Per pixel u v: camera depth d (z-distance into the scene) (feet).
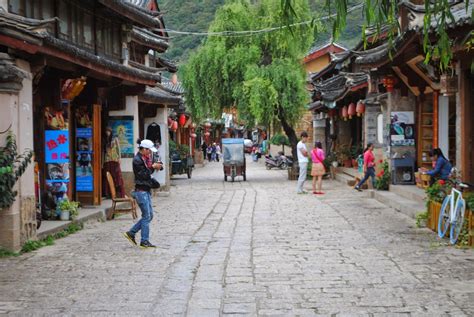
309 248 32.63
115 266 28.19
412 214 44.42
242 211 51.52
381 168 64.69
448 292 22.72
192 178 102.58
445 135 51.93
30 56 32.58
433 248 31.91
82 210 45.93
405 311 20.33
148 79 54.08
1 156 29.25
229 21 89.35
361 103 72.33
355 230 38.96
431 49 24.88
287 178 97.91
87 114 48.39
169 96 72.02
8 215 30.53
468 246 32.01
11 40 28.07
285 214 48.62
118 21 54.29
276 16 85.66
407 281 24.58
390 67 53.01
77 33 45.03
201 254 31.22
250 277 25.71
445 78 37.73
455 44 32.78
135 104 58.54
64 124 41.39
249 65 86.74
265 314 20.21
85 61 38.04
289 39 83.61
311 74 122.83
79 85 41.86
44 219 39.68
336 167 91.56
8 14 29.81
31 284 24.59
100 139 49.78
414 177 57.36
